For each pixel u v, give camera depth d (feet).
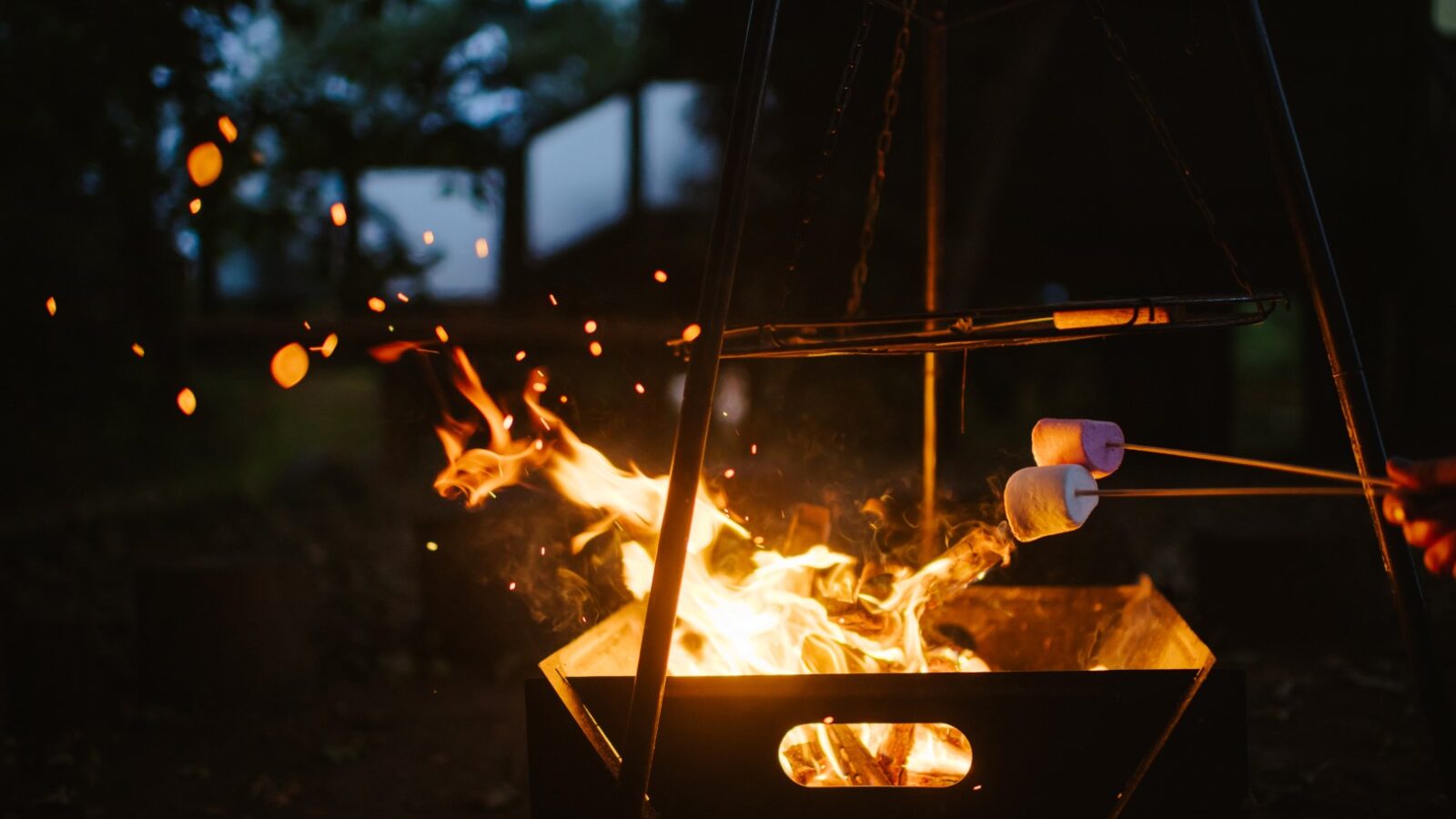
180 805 10.91
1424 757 11.21
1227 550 15.46
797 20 31.78
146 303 33.22
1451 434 29.60
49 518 25.84
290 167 25.31
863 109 31.96
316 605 18.71
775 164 33.35
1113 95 30.45
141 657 13.96
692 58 34.60
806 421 31.78
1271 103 6.92
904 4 9.47
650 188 38.24
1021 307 6.68
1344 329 6.77
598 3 56.49
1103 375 33.30
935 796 6.48
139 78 20.59
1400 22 29.63
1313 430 31.48
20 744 12.66
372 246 29.84
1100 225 31.14
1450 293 28.81
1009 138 28.22
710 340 6.42
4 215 31.19
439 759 11.98
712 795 6.56
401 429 30.83
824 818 6.52
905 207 32.48
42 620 13.06
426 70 26.35
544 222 38.32
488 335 30.01
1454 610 16.11
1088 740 6.43
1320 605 15.17
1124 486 28.02
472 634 15.16
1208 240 31.22
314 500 29.14
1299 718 12.50
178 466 34.42
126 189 26.12
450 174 27.48
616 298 36.94
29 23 22.07
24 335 31.50
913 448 31.78
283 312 40.45
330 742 12.58
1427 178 29.19
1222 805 6.38
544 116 38.24
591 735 6.60
